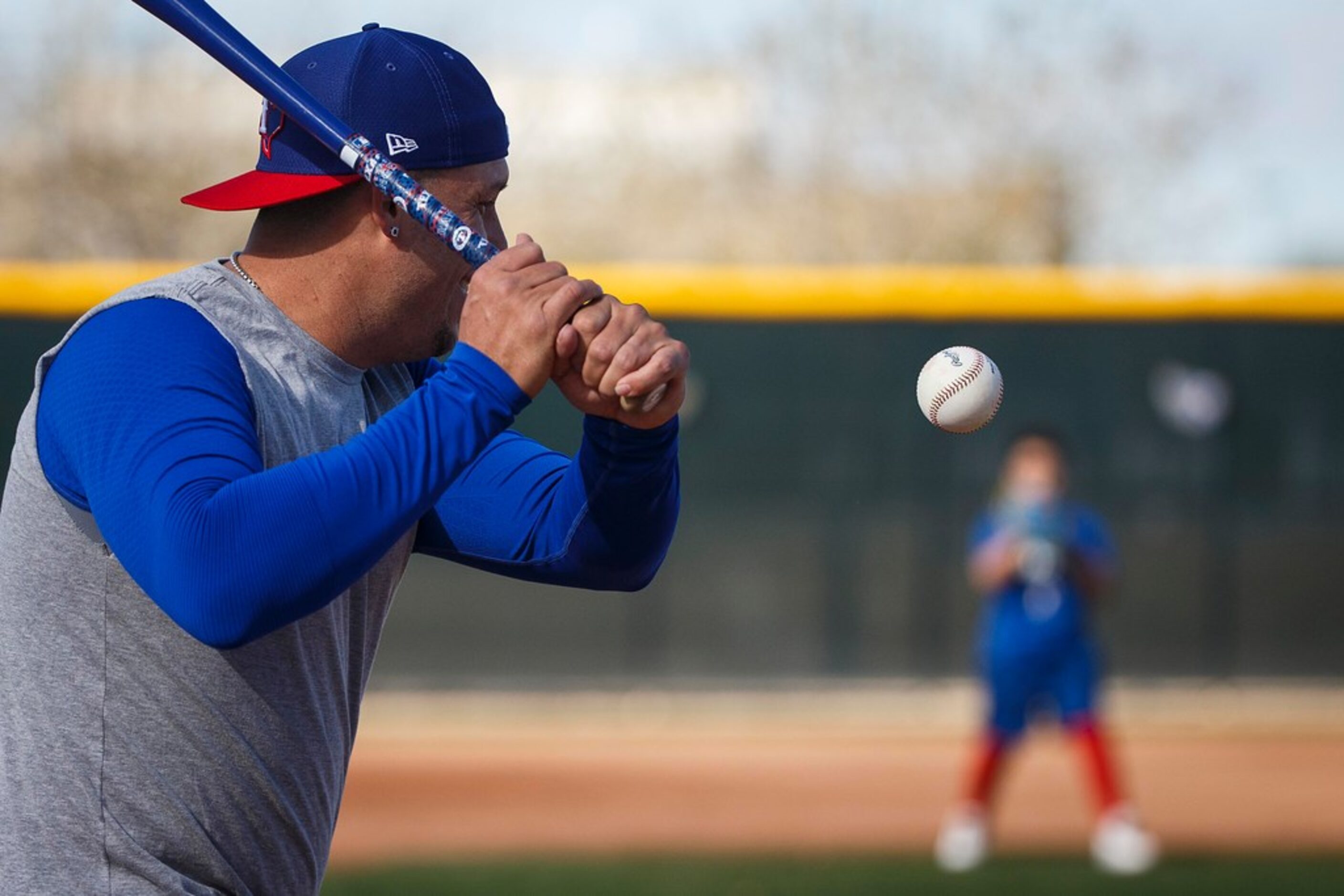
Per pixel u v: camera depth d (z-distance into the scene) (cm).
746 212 7000
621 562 808
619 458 763
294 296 720
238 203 705
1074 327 3778
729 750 3394
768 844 2575
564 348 650
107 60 6475
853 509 3744
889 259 6919
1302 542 3775
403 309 730
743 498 3744
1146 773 3189
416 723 3612
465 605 3684
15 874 673
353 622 769
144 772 684
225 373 661
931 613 3741
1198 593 3769
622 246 6969
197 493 595
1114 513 3781
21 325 3553
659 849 2534
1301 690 3750
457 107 728
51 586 681
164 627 678
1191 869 2395
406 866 2389
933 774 3159
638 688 3694
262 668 699
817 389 3756
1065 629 2444
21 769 681
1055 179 6906
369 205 712
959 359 840
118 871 683
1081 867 2408
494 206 761
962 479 3756
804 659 3725
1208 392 3766
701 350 3762
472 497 835
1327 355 3772
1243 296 3762
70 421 645
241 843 710
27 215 6425
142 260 6469
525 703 3675
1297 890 2255
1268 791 3023
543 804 2889
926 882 2303
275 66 711
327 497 593
